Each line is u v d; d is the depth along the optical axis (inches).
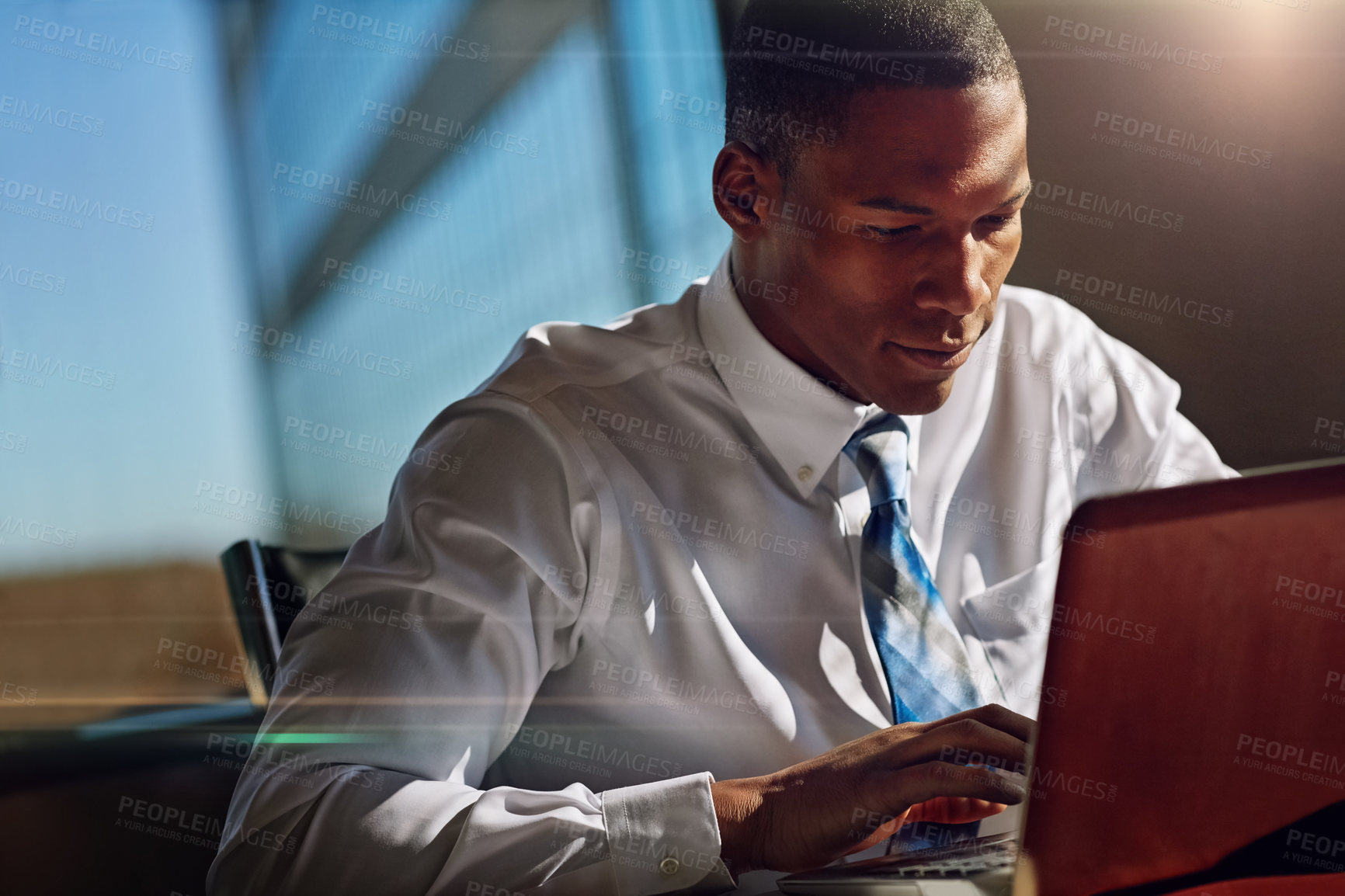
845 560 40.5
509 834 29.7
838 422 40.5
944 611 38.6
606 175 111.7
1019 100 33.9
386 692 33.5
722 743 38.5
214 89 234.8
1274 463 64.2
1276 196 63.3
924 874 23.9
